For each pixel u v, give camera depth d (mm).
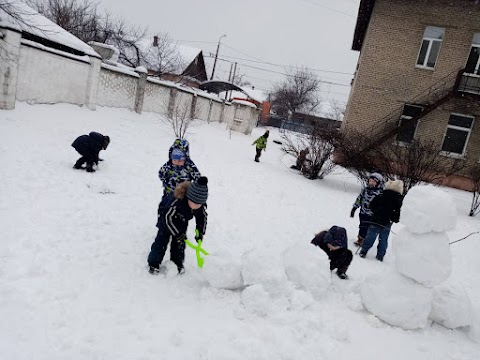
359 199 6352
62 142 8711
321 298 3641
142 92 15383
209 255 3564
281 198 9031
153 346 2605
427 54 15836
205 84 28953
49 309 2824
